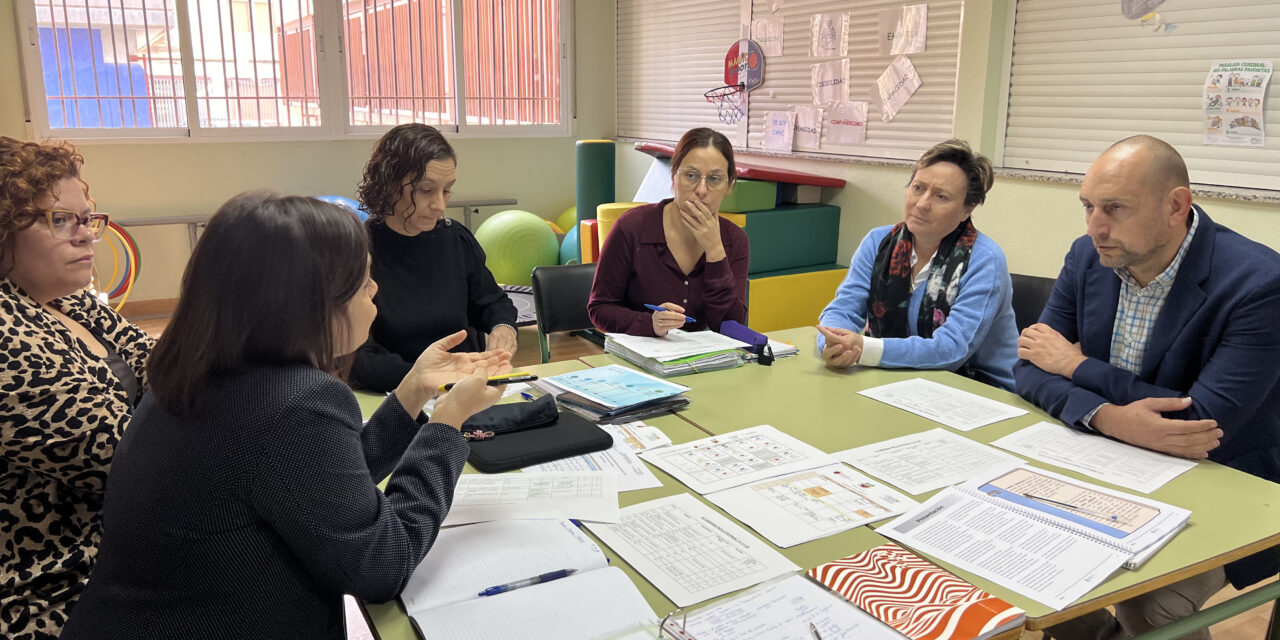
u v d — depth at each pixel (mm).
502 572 1038
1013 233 3465
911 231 2148
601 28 6102
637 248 2297
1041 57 3357
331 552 888
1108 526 1188
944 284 2119
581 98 6148
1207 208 2852
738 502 1272
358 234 953
